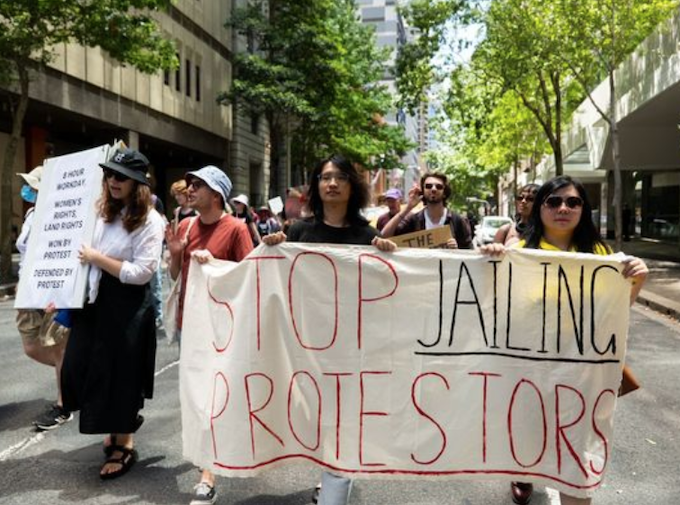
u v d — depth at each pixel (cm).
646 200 3070
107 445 408
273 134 2683
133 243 378
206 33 2867
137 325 380
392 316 308
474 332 305
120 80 2200
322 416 309
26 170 2189
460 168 5597
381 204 784
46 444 437
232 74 3170
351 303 310
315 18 2592
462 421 303
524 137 3234
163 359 696
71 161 400
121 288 379
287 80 2483
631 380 309
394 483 385
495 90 2131
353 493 370
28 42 1259
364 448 306
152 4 1377
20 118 1370
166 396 558
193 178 386
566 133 3114
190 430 320
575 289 299
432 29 2022
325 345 310
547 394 299
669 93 1522
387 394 306
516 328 303
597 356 298
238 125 3228
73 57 1928
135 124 2322
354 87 3222
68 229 384
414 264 309
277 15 2642
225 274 319
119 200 382
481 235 2336
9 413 505
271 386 310
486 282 306
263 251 314
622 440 459
